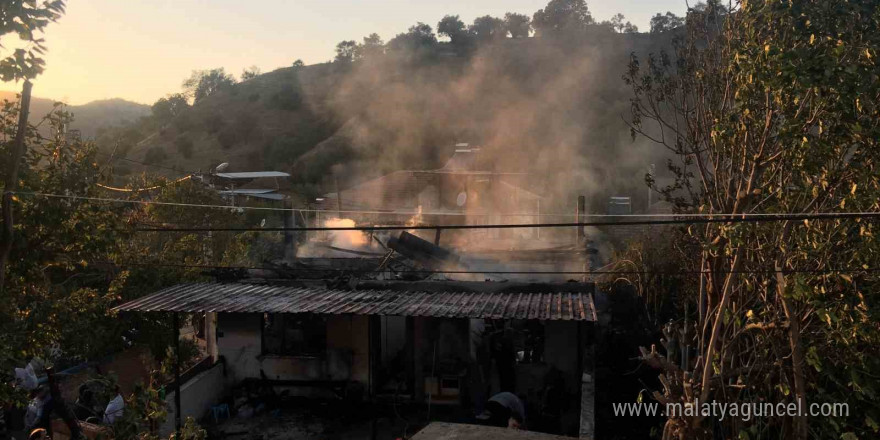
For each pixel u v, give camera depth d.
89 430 10.93
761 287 8.96
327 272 16.86
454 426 4.08
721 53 9.01
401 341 16.22
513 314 12.74
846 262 8.62
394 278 17.23
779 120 7.91
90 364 17.48
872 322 8.00
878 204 7.82
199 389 14.55
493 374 15.23
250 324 15.67
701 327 9.30
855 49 7.27
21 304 8.71
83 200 8.73
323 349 15.58
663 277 18.67
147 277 17.41
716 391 9.39
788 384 9.00
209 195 22.86
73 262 9.10
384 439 13.46
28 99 7.65
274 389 15.52
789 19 7.66
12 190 7.66
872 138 7.12
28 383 12.54
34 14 6.52
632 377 18.09
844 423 8.70
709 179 9.34
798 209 8.27
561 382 14.78
